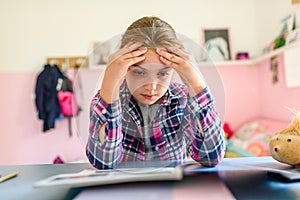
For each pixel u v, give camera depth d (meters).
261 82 2.08
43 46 2.13
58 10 2.14
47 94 1.95
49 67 2.01
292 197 0.36
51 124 1.93
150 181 0.41
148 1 2.15
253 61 2.03
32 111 2.13
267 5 1.87
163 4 2.16
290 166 0.51
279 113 1.75
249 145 1.60
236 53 2.13
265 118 1.99
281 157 0.50
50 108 1.94
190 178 0.42
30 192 0.41
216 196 0.36
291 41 1.46
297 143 0.49
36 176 0.50
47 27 2.13
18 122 2.13
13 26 2.12
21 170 0.56
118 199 0.36
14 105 2.12
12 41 2.12
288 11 1.56
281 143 0.51
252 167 0.50
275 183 0.42
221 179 0.43
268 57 1.82
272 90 1.86
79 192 0.39
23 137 2.13
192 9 2.16
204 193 0.37
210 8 2.16
